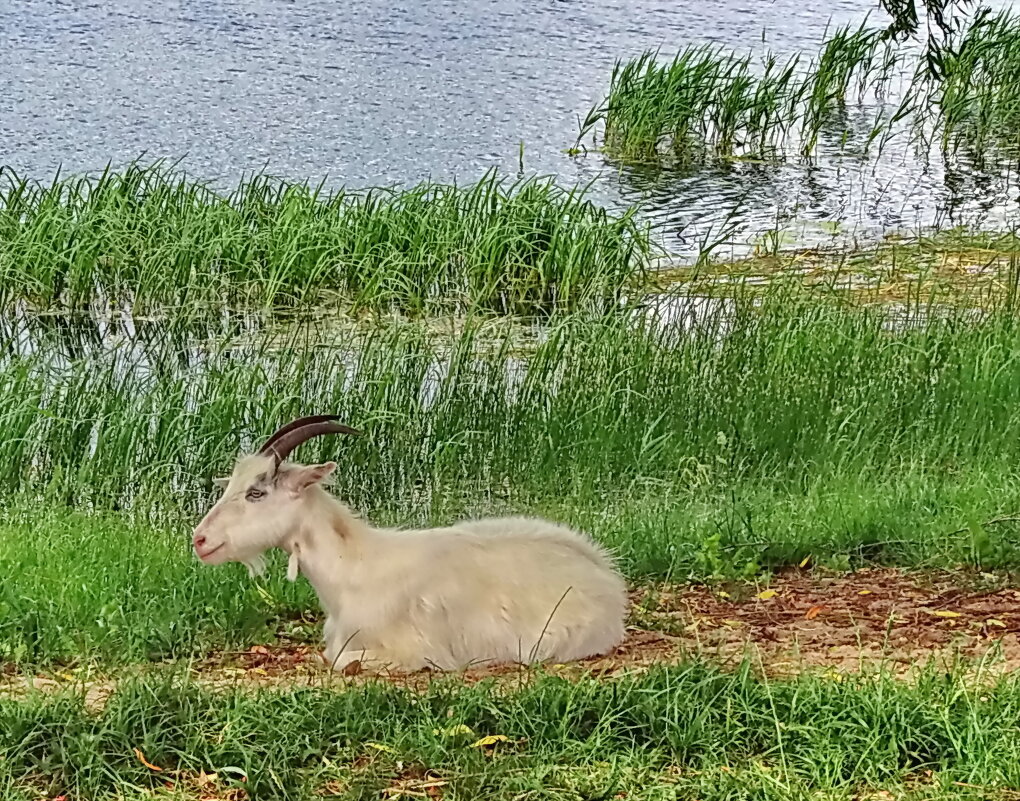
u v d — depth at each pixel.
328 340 14.62
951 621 6.75
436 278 16.64
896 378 11.20
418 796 4.82
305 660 6.65
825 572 7.66
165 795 4.84
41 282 16.30
